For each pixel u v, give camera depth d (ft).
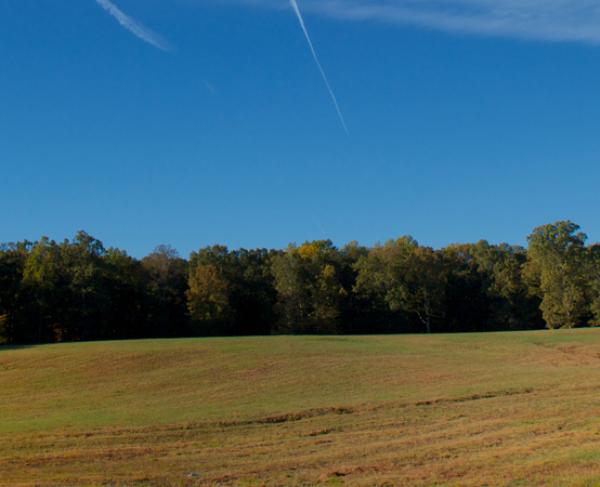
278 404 95.40
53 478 55.31
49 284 266.77
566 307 275.59
